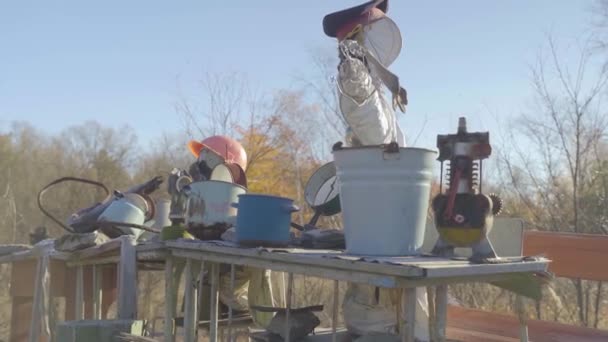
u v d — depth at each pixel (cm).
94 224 518
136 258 453
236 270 505
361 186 322
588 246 477
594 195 855
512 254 386
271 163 1474
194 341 420
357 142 451
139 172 2200
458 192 324
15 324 579
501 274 334
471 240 319
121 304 447
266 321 498
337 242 397
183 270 495
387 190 319
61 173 2495
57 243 505
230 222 430
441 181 335
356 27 464
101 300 563
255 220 364
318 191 465
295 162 1472
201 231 430
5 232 1419
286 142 1485
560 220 860
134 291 450
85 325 406
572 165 906
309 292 852
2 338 818
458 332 489
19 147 2506
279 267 344
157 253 434
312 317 414
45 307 531
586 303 662
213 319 414
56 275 553
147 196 555
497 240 396
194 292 417
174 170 472
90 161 2566
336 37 480
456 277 312
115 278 580
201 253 398
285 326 387
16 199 1838
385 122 443
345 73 420
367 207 321
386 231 320
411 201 321
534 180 906
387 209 319
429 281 300
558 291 703
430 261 297
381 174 319
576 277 480
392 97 427
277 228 366
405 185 319
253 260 359
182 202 454
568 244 487
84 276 558
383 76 426
